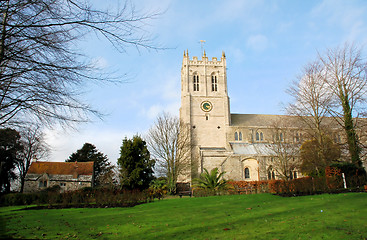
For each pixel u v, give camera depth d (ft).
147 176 161.17
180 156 175.01
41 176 197.98
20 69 30.55
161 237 38.60
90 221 54.80
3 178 173.99
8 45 29.22
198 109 246.68
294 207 58.85
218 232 39.88
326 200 65.51
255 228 41.16
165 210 67.15
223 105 249.34
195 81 256.73
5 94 31.94
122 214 63.36
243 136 241.14
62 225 50.83
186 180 199.62
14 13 29.09
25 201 102.99
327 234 35.68
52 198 91.40
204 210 63.21
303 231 37.86
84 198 92.89
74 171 208.33
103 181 181.57
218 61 261.85
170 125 177.47
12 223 53.78
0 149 156.25
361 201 59.41
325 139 121.19
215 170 129.18
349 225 39.63
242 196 88.63
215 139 240.53
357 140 106.22
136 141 159.63
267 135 237.66
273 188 92.73
